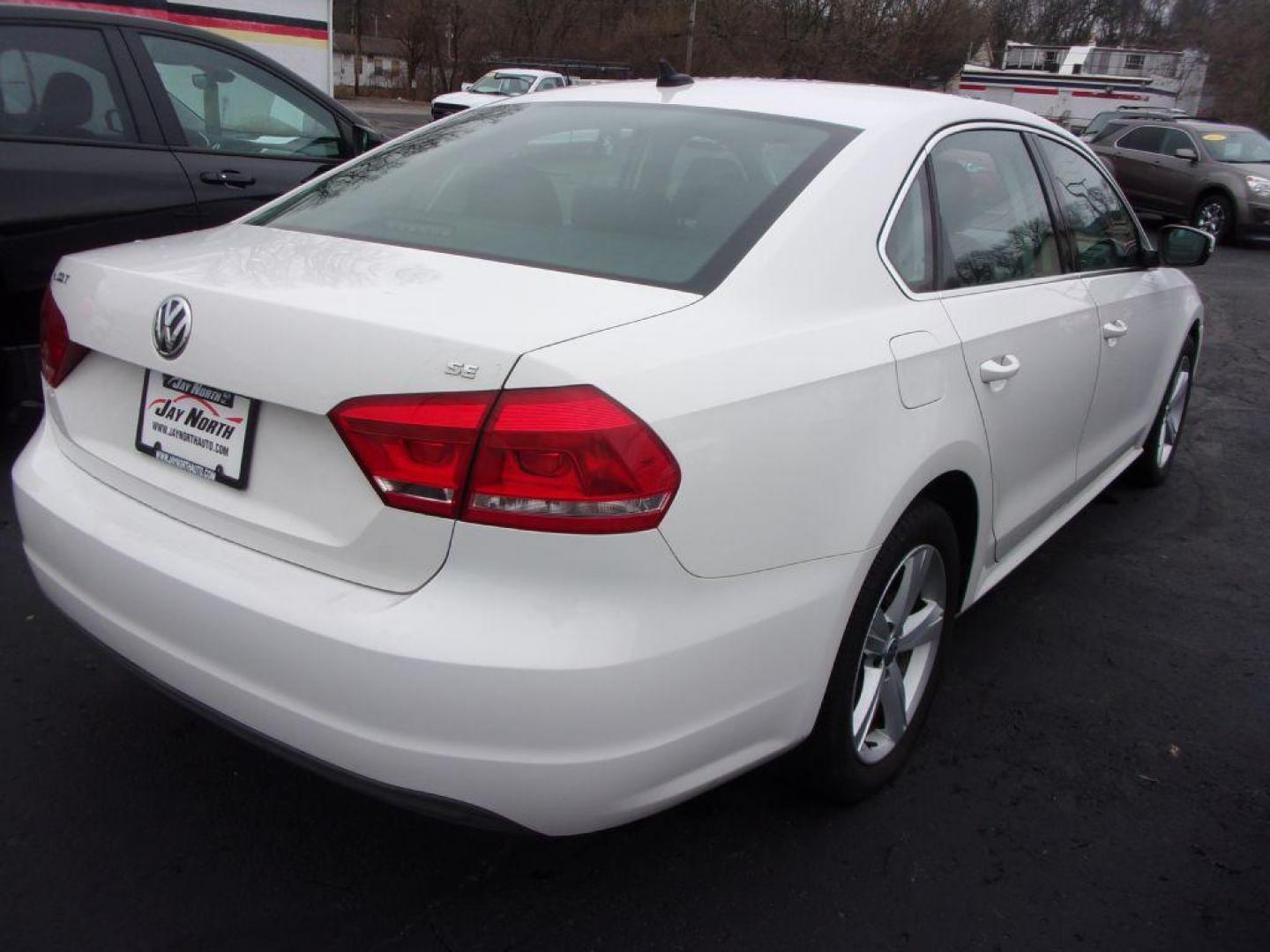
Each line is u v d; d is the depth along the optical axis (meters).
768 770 2.60
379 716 1.86
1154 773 2.93
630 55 40.12
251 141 5.18
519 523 1.81
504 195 2.62
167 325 2.15
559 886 2.37
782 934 2.27
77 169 4.42
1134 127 16.75
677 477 1.89
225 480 2.11
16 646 3.14
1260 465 5.77
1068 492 3.72
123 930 2.18
